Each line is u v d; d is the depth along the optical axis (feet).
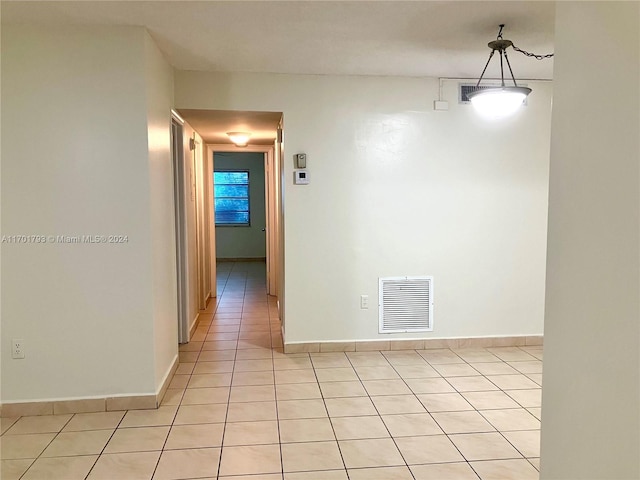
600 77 4.14
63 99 9.22
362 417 9.48
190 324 15.02
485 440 8.57
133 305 9.71
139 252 9.63
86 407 9.72
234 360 12.91
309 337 13.52
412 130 13.33
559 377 4.85
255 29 9.38
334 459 7.95
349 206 13.33
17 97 9.12
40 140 9.23
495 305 13.99
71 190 9.37
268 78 12.71
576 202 4.50
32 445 8.41
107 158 9.40
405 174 13.42
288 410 9.80
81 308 9.61
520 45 10.48
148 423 9.24
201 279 18.78
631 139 3.78
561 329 4.79
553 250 4.91
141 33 9.27
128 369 9.80
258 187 33.53
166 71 11.34
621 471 3.96
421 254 13.66
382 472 7.57
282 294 14.62
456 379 11.49
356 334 13.66
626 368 3.88
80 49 9.18
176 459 7.95
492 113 10.61
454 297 13.87
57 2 8.07
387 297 13.65
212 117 13.65
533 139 13.71
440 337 13.93
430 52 10.95
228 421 9.32
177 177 14.07
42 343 9.57
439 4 8.25
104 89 9.28
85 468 7.68
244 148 20.56
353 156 13.21
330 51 10.85
